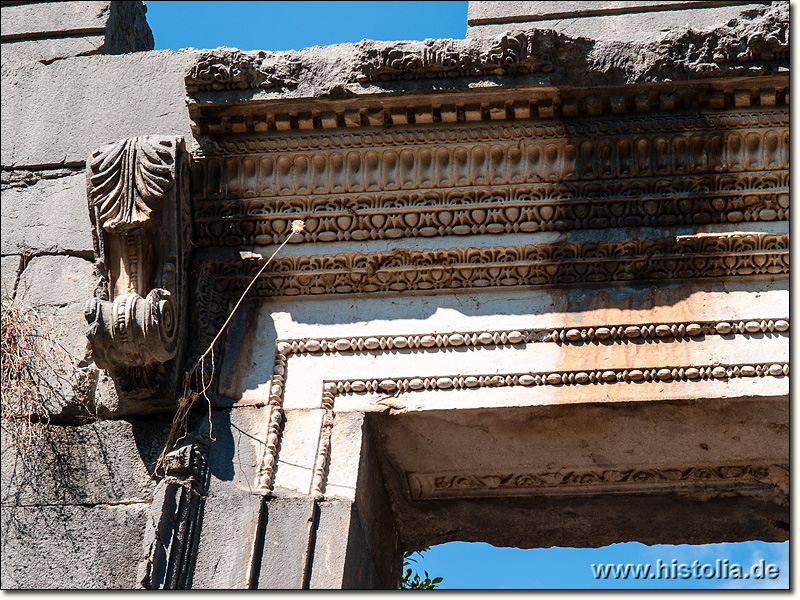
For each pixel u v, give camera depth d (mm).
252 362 7551
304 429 7266
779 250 7434
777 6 7547
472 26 8602
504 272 7617
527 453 7637
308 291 7742
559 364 7332
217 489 7051
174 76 8531
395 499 7969
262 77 7715
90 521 7188
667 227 7570
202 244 7809
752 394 7102
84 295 7918
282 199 7809
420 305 7637
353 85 7633
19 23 8945
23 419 7500
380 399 7371
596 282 7559
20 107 8602
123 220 7180
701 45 7523
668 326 7340
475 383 7340
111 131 8398
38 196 8305
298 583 6680
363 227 7750
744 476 7734
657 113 7637
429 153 7766
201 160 7824
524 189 7676
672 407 7219
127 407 7426
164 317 7055
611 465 7727
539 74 7539
